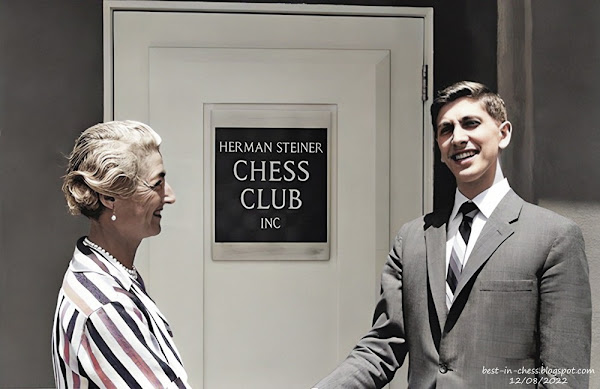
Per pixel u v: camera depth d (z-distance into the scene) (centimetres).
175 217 239
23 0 238
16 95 238
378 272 243
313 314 241
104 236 149
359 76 243
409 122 245
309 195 242
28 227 238
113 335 136
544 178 191
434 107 188
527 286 167
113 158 143
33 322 238
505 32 221
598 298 173
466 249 180
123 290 143
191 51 239
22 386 237
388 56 244
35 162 238
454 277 180
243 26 241
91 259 145
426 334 180
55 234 238
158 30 239
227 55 240
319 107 242
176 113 239
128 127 149
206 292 239
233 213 240
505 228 173
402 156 244
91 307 137
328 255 242
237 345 240
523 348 167
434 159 243
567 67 188
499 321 168
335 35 243
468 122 181
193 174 239
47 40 238
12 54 237
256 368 240
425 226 190
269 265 241
